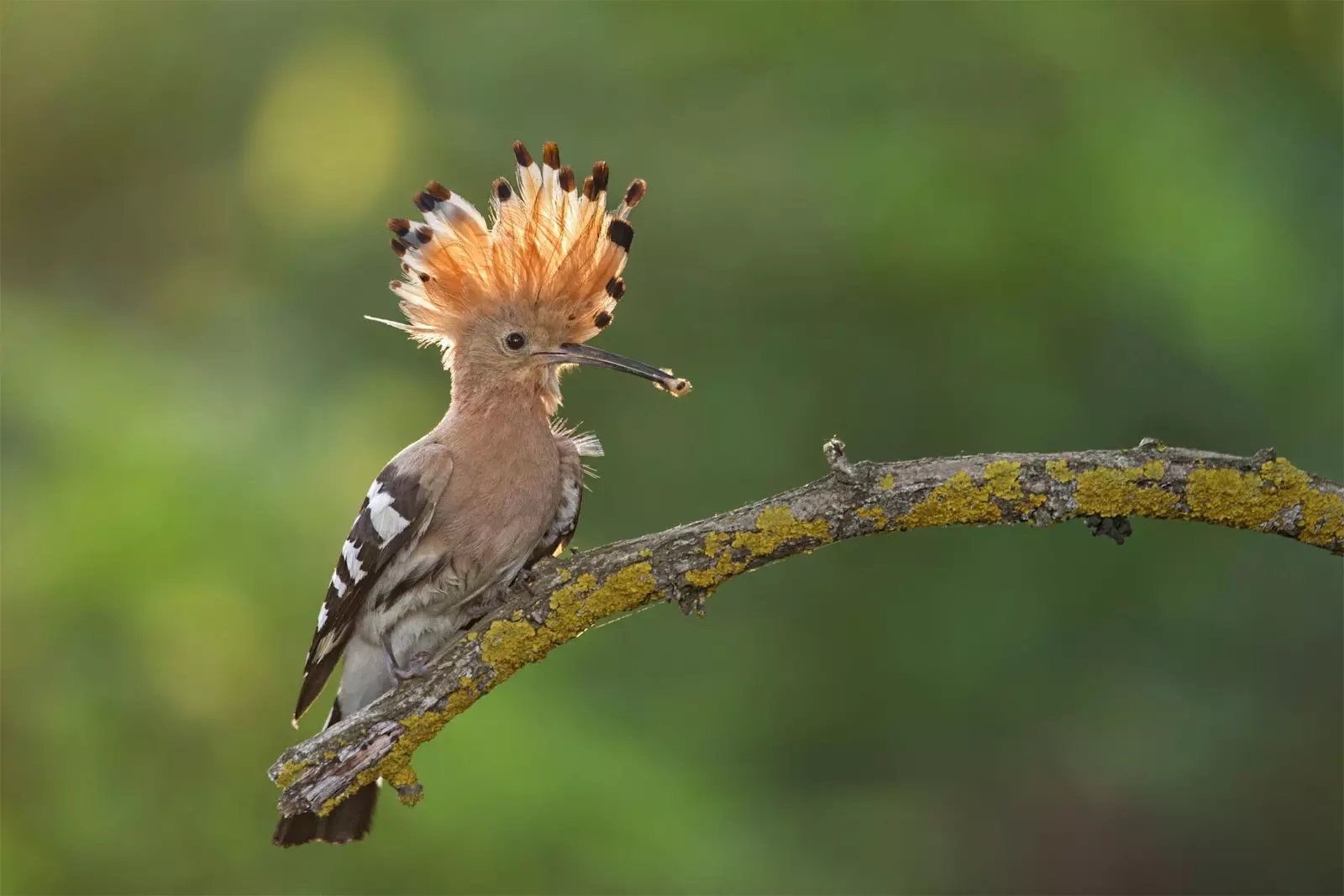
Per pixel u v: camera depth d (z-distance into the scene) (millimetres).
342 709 7578
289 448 13289
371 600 7367
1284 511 5898
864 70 14719
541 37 15461
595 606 6289
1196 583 14812
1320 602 14820
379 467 13305
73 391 13109
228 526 12438
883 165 14094
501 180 7602
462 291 7590
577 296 7590
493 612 6414
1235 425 14148
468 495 7328
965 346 14461
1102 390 14430
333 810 6836
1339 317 13992
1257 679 14961
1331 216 14398
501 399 7527
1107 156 14125
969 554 14906
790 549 6141
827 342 14602
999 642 14672
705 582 6211
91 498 12227
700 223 14602
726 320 14672
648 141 14914
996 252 14086
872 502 6051
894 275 14344
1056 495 5945
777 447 14352
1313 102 15102
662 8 15445
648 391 14633
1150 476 5910
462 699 6336
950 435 14383
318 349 14828
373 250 15273
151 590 11891
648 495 14477
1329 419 13984
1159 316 14031
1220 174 13977
